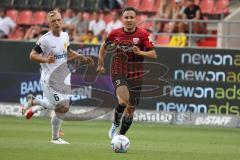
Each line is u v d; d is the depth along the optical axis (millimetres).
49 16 29922
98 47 50438
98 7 64250
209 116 49562
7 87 52469
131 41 28891
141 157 25125
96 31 59188
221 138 38562
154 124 49125
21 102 52281
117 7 63844
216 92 49562
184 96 49781
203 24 54812
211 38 55375
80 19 60062
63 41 30156
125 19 28750
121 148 26562
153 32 52906
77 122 49094
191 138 37875
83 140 33562
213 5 61812
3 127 41531
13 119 49688
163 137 37906
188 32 53875
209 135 40781
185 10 55188
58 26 29719
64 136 36125
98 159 23859
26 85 52125
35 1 68812
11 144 29281
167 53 49875
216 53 49750
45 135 35750
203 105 49656
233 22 51000
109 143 31812
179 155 26641
